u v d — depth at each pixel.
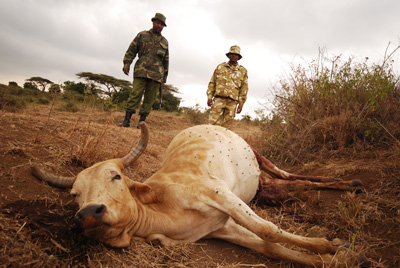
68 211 3.11
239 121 12.59
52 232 2.70
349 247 2.79
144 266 2.69
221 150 3.86
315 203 4.16
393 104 5.50
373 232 3.38
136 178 4.62
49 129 4.95
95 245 2.75
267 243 3.10
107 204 2.60
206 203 3.11
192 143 3.86
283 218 3.96
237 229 3.36
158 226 3.04
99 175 2.73
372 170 4.46
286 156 6.07
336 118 5.72
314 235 3.19
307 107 6.54
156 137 8.35
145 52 7.82
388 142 5.05
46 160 3.88
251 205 4.43
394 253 3.02
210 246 3.26
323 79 6.66
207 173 3.46
